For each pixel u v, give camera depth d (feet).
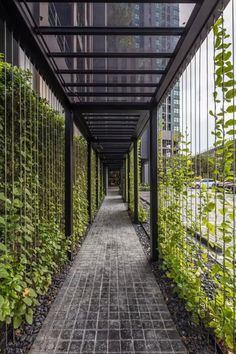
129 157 25.76
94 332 5.86
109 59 7.41
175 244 7.91
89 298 7.49
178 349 5.28
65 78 8.51
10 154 5.83
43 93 10.19
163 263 8.93
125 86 8.88
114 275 9.26
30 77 6.75
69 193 10.68
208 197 5.47
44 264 7.26
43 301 7.28
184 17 5.41
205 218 5.63
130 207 24.31
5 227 5.14
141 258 11.22
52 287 8.20
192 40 5.77
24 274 6.04
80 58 7.69
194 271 6.39
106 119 13.62
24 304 5.32
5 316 4.64
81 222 13.92
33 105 7.18
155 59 7.27
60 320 6.32
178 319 6.37
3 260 4.89
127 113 12.01
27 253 5.87
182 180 7.50
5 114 5.34
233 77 4.46
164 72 7.78
